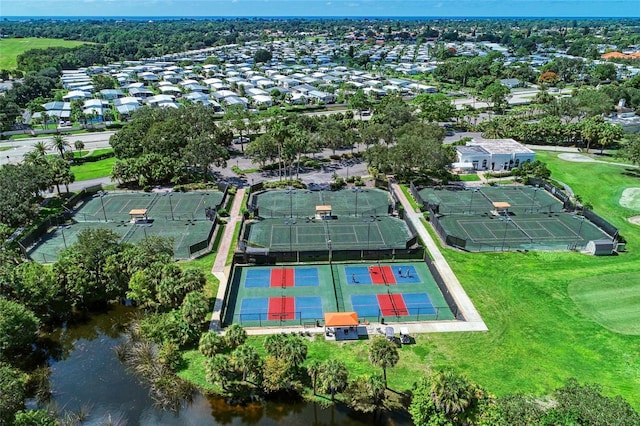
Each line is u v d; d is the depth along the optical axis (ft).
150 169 319.06
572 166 360.07
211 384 146.92
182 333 160.35
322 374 135.13
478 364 152.35
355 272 211.20
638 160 327.06
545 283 198.80
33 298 175.32
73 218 271.08
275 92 636.89
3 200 238.07
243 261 216.95
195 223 264.31
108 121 531.09
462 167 350.02
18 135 471.62
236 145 435.94
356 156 396.37
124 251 193.06
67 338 173.37
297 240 242.78
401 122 424.05
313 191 317.83
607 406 105.50
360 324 173.37
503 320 174.70
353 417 135.23
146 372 154.30
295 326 172.76
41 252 228.84
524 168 334.44
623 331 167.22
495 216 273.33
